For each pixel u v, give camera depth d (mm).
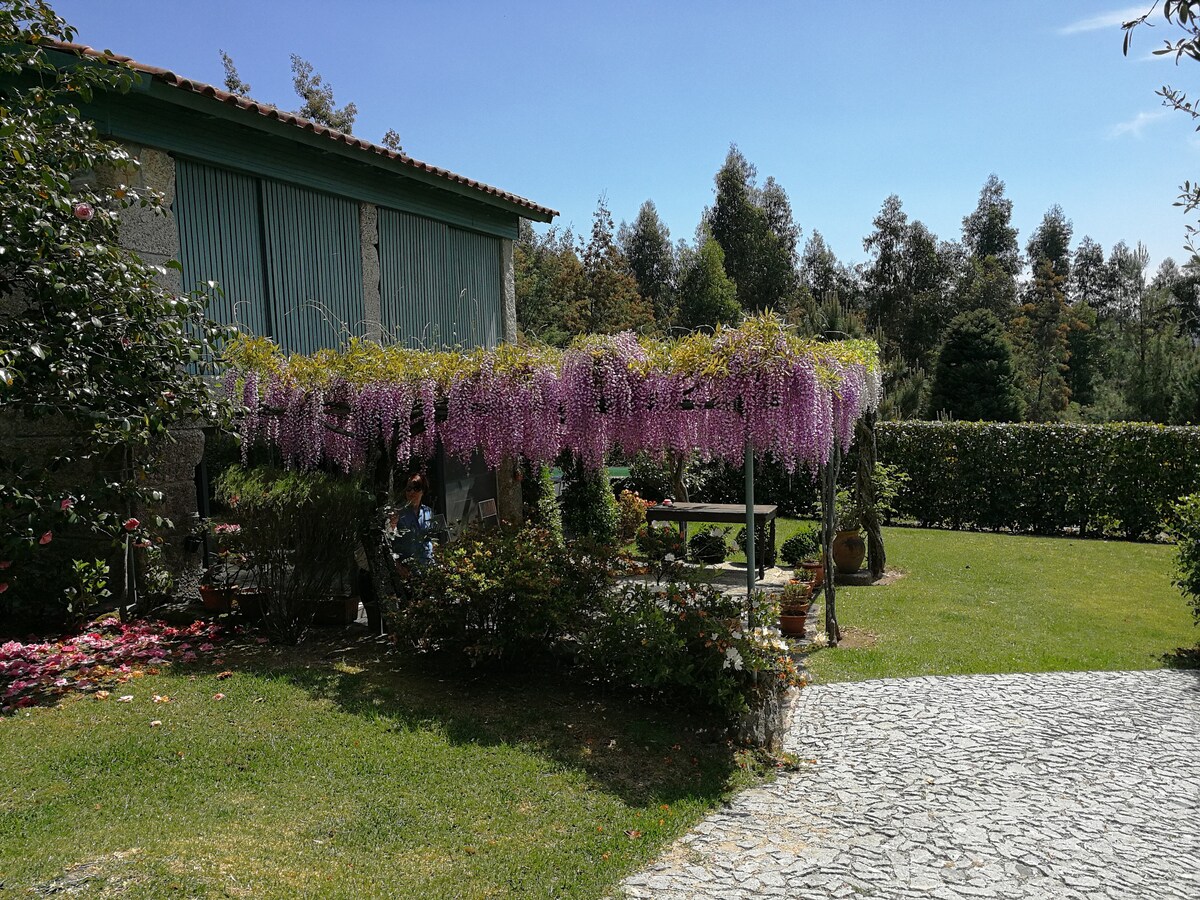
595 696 4949
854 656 6219
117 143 5715
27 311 4859
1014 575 9312
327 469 6844
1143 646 6465
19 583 5531
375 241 8375
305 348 7480
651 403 5625
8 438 6039
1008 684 5535
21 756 3705
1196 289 22938
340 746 4023
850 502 9453
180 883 2695
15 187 4402
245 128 6711
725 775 4000
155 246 6027
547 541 5477
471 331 10031
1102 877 3104
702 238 39562
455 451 6199
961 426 13141
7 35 4887
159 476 6008
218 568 6016
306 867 2908
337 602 6258
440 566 5223
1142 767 4172
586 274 25906
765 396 5254
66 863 2783
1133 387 22422
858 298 40250
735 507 9836
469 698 4824
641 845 3252
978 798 3805
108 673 4824
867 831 3457
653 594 5176
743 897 2896
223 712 4352
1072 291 48156
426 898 2783
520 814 3459
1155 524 11789
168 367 5027
